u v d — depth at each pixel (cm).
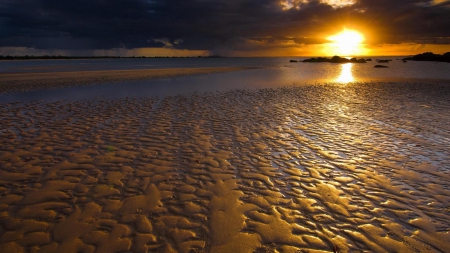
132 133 839
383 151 693
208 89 1828
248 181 535
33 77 2572
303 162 625
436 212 431
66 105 1249
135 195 482
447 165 605
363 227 396
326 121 988
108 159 638
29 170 576
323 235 379
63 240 366
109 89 1792
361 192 493
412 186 514
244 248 355
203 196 480
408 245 359
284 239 371
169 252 346
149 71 3662
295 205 452
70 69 4053
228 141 770
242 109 1189
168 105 1268
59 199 467
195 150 700
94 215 422
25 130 859
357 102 1363
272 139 787
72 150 693
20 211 431
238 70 4169
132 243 362
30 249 349
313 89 1853
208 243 363
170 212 432
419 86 1984
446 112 1133
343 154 673
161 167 598
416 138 794
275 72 3738
